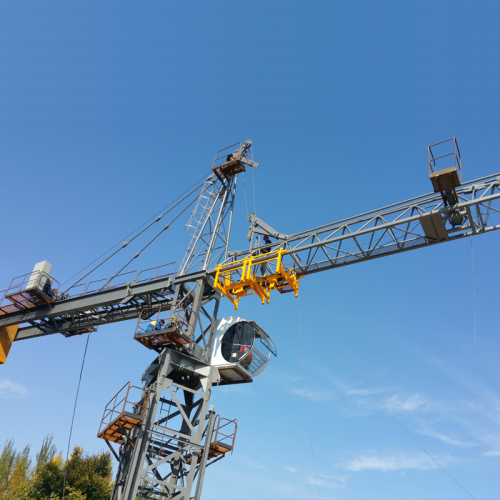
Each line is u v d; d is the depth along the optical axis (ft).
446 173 82.48
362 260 98.53
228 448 94.73
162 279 109.40
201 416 92.84
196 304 103.81
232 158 123.85
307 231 102.94
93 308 120.16
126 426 92.99
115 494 94.63
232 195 123.24
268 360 107.55
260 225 110.52
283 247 105.29
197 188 128.57
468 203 84.38
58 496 151.43
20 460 166.50
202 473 87.10
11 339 134.51
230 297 107.65
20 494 147.95
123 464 97.35
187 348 98.84
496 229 85.35
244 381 104.94
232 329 104.32
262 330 105.91
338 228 98.89
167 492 87.56
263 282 106.01
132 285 113.50
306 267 103.71
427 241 92.02
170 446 93.30
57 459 168.86
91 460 173.17
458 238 89.45
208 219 120.47
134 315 117.80
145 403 90.48
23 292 123.13
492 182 84.58
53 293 126.00
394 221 91.71
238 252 110.32
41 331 133.49
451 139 84.89
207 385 96.32
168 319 98.63
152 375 104.42
